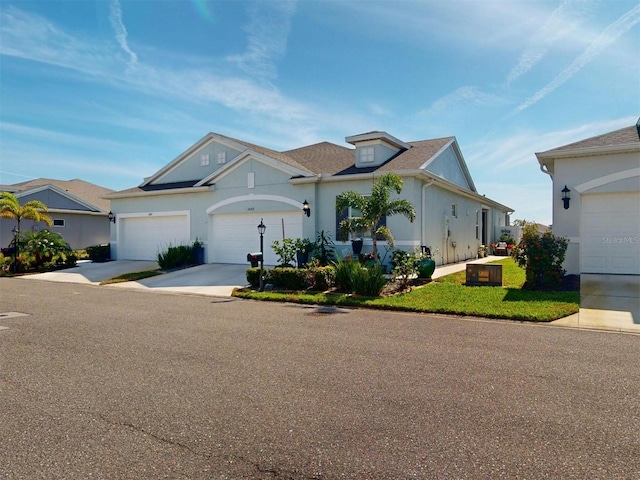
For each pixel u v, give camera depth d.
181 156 20.98
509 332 6.94
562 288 10.49
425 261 12.98
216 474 2.87
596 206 12.18
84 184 32.56
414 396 4.20
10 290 13.32
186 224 19.53
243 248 18.03
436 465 2.94
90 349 6.05
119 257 21.69
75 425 3.63
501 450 3.13
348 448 3.20
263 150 18.66
